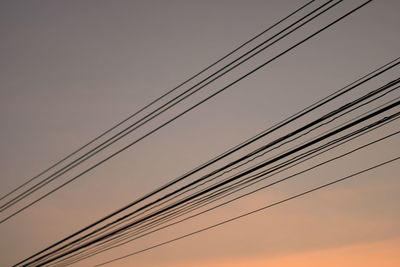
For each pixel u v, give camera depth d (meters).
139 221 13.20
